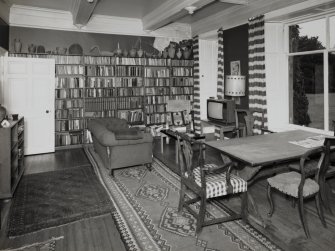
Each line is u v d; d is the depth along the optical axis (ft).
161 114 24.72
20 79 18.74
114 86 22.71
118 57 22.79
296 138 11.36
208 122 19.31
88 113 21.91
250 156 8.66
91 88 21.90
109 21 22.54
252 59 18.01
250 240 8.25
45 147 19.72
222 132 17.29
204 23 23.66
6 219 9.77
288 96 18.44
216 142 10.77
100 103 22.15
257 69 17.57
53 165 16.66
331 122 15.85
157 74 24.39
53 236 8.66
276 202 10.91
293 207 10.38
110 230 9.01
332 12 14.98
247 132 15.65
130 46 23.93
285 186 8.80
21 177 14.30
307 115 17.31
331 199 11.07
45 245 8.16
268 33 17.61
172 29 25.21
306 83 17.20
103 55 22.57
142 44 24.35
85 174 14.80
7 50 19.27
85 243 8.27
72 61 21.35
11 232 8.86
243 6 18.85
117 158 14.29
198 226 8.63
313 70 16.63
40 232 8.91
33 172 15.26
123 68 22.97
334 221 9.29
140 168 15.79
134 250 7.85
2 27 17.83
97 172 15.11
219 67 21.80
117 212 10.27
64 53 21.24
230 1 17.51
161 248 7.92
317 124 16.66
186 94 25.88
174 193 12.07
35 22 20.11
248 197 10.07
